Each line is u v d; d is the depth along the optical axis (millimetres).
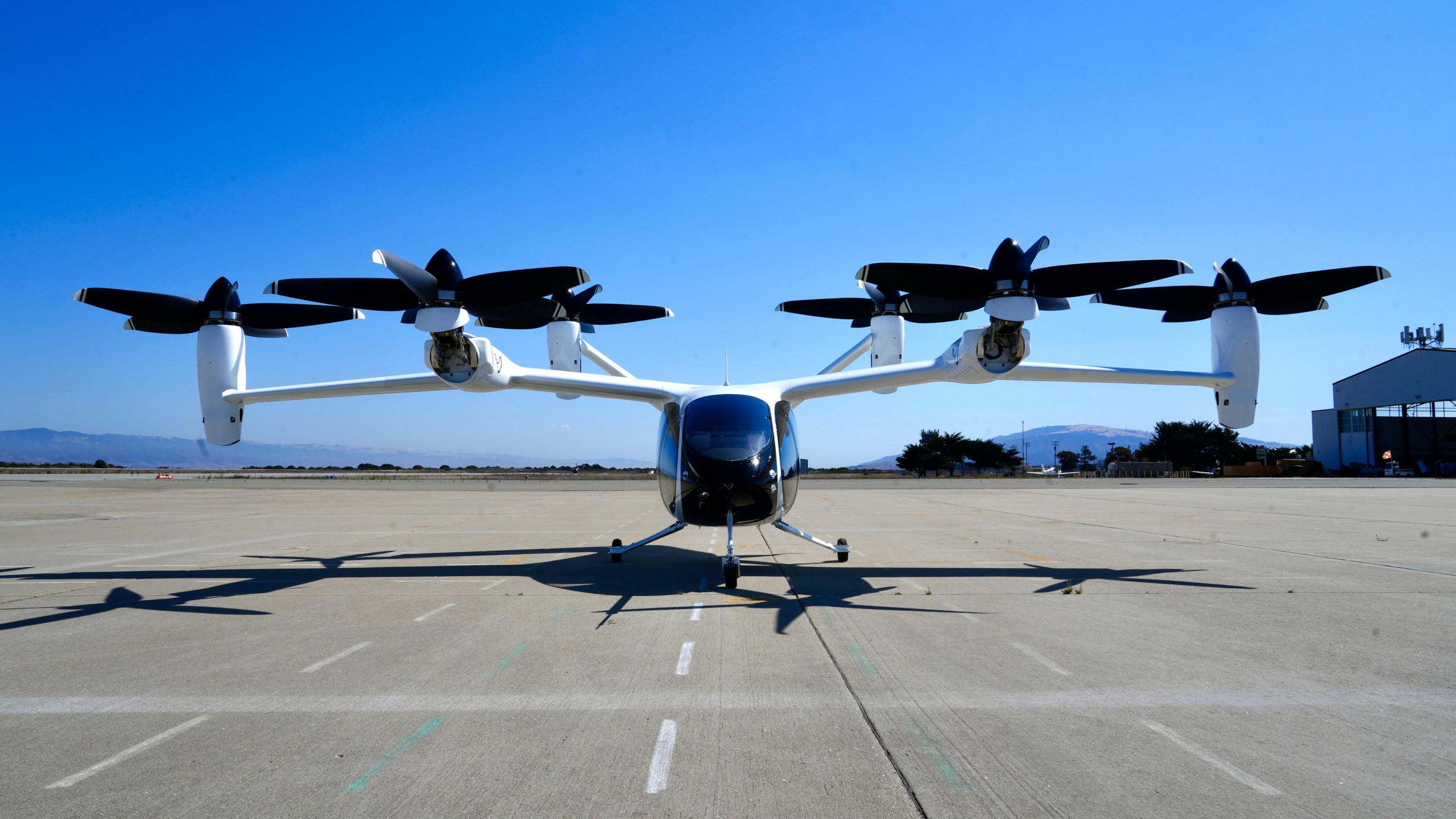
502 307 11141
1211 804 3688
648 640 7207
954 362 11336
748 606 8867
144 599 9602
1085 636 7203
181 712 5211
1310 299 12148
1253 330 12133
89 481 65375
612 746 4512
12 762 4340
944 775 4043
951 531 18328
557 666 6293
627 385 12688
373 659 6570
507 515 25672
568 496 40469
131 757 4402
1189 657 6410
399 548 15352
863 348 18016
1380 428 74312
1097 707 5156
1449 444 74375
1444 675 5902
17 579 11383
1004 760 4238
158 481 66250
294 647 7027
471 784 3977
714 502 10672
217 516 25250
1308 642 6961
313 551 14875
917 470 102562
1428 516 22484
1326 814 3576
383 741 4625
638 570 12047
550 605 9078
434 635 7512
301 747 4543
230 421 12844
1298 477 73625
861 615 8281
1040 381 11750
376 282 10820
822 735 4660
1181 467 101375
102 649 7012
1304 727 4758
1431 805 3676
